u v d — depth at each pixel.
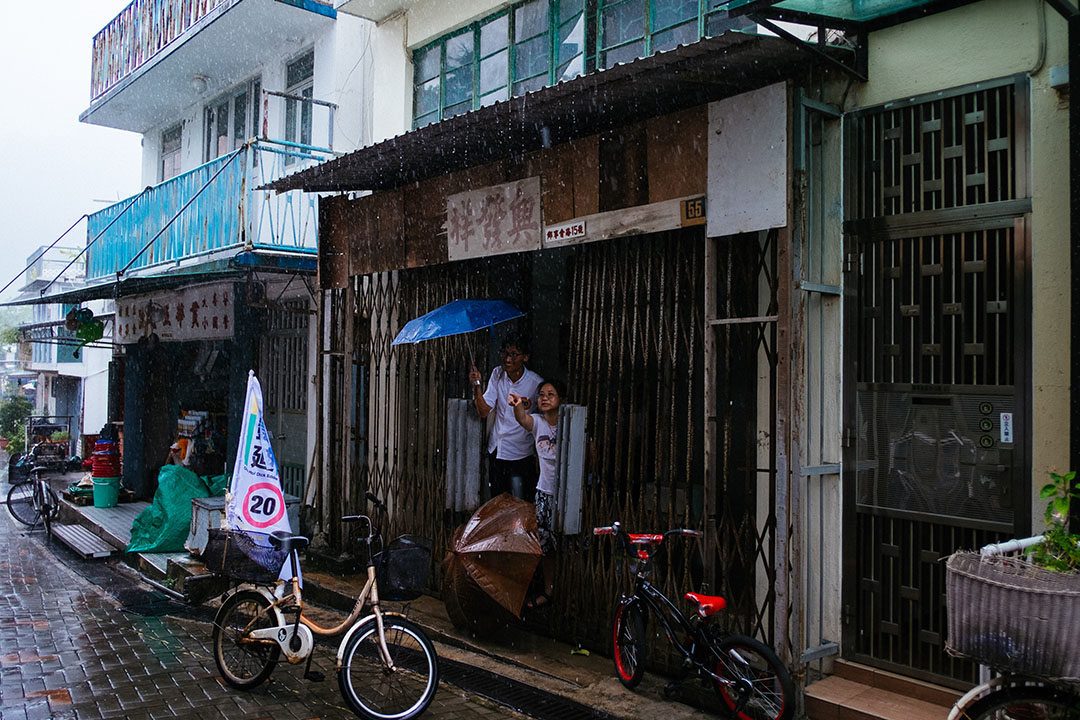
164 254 10.84
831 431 5.07
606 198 5.89
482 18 8.45
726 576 5.16
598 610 5.98
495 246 6.82
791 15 4.66
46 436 22.66
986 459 4.48
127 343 14.90
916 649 4.75
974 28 4.56
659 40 6.71
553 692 5.29
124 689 5.49
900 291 4.85
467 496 7.12
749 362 5.20
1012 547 3.82
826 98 5.16
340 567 8.05
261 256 9.08
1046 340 4.25
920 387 4.75
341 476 8.49
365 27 9.84
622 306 5.87
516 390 6.94
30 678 5.70
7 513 14.19
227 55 11.61
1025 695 3.46
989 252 4.50
